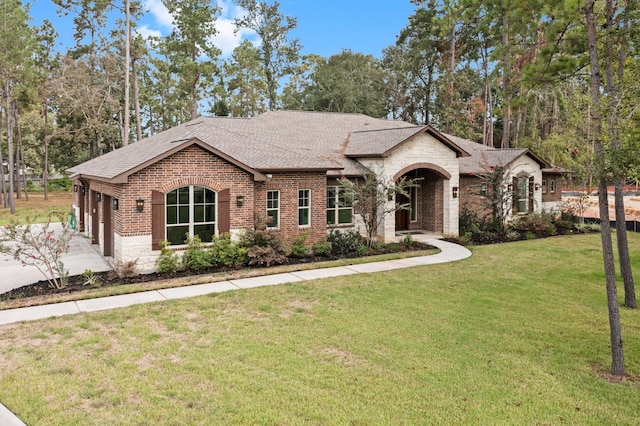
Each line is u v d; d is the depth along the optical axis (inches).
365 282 508.4
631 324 375.6
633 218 1109.1
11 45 1464.1
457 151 844.0
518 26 448.1
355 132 963.3
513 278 530.6
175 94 2132.1
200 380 267.7
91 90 1736.0
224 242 585.6
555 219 1019.3
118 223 550.3
